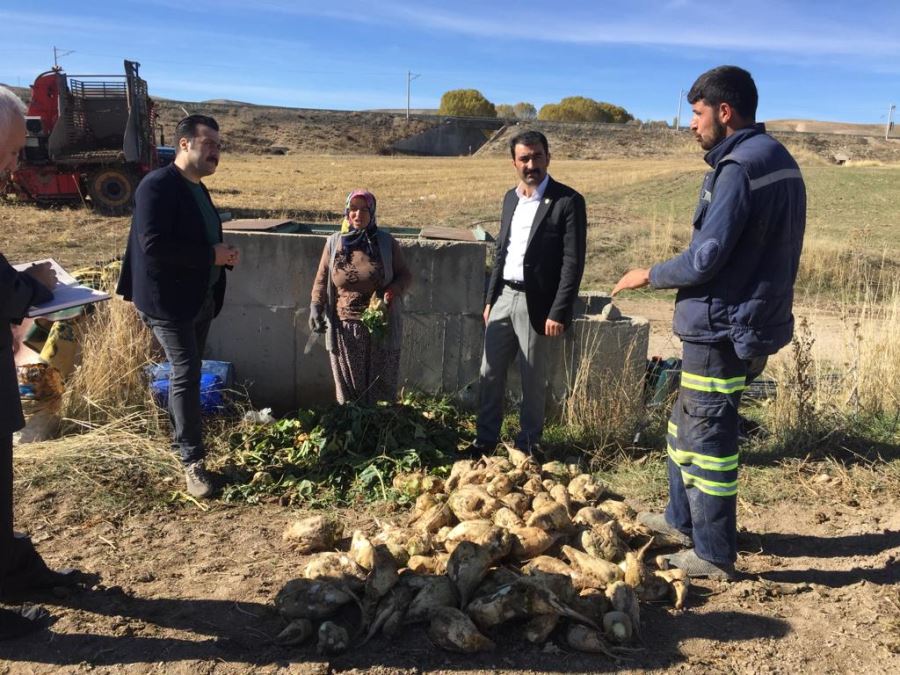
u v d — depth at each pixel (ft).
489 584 10.68
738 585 11.71
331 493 14.92
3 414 9.39
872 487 15.70
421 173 124.77
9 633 9.98
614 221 62.54
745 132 10.84
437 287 19.20
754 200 10.41
